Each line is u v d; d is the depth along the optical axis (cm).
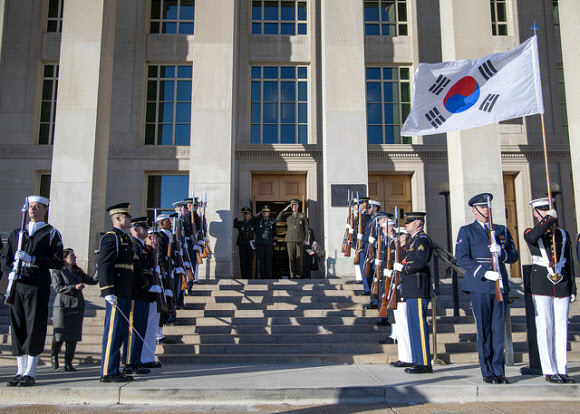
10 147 1529
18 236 624
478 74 913
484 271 629
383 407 561
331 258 1252
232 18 1376
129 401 581
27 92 1570
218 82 1345
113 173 1538
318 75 1612
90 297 1072
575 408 552
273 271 1557
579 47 1224
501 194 1208
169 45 1614
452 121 921
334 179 1289
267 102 1625
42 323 616
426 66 944
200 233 1162
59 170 1245
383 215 909
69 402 582
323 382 622
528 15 1627
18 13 1606
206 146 1312
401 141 1603
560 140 1562
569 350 855
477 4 1288
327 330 917
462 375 673
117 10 1617
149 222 1550
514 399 597
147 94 1609
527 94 872
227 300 1054
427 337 695
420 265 688
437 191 1549
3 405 576
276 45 1627
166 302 820
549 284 640
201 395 580
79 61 1295
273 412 540
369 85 1633
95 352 849
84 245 1212
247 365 786
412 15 1642
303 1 1677
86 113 1272
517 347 866
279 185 1592
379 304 868
